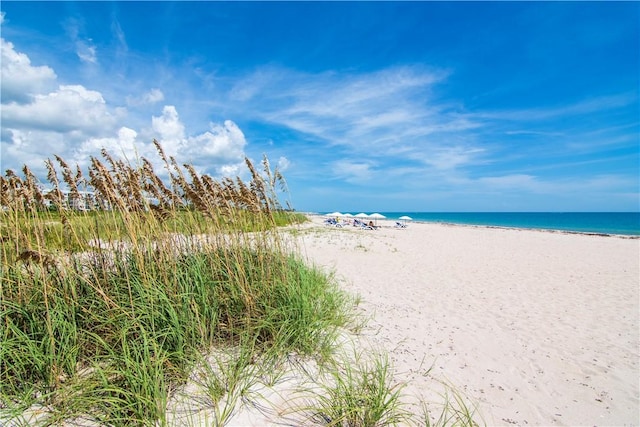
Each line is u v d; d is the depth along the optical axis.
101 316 3.29
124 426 2.40
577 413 3.39
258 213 4.97
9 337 3.08
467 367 4.20
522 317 6.49
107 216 4.00
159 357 3.01
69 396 2.57
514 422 3.18
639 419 3.32
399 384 3.53
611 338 5.52
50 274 3.60
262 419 2.72
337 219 39.47
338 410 2.83
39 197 3.77
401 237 24.50
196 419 2.61
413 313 6.22
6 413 2.41
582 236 29.41
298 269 5.41
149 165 4.22
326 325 4.25
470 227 45.44
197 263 4.18
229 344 3.71
